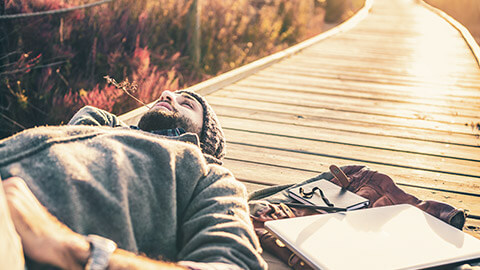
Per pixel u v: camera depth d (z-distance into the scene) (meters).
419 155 3.04
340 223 1.63
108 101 4.36
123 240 1.25
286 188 2.14
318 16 14.26
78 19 4.76
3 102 4.03
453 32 10.56
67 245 0.97
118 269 0.97
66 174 1.22
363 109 4.22
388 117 3.96
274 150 3.08
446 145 3.25
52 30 4.45
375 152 3.08
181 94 2.00
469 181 2.62
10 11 4.05
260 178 2.62
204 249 1.28
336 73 5.96
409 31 10.76
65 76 4.58
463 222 1.74
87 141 1.35
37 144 1.28
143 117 1.84
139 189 1.33
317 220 1.66
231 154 2.98
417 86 5.27
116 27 5.23
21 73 4.06
